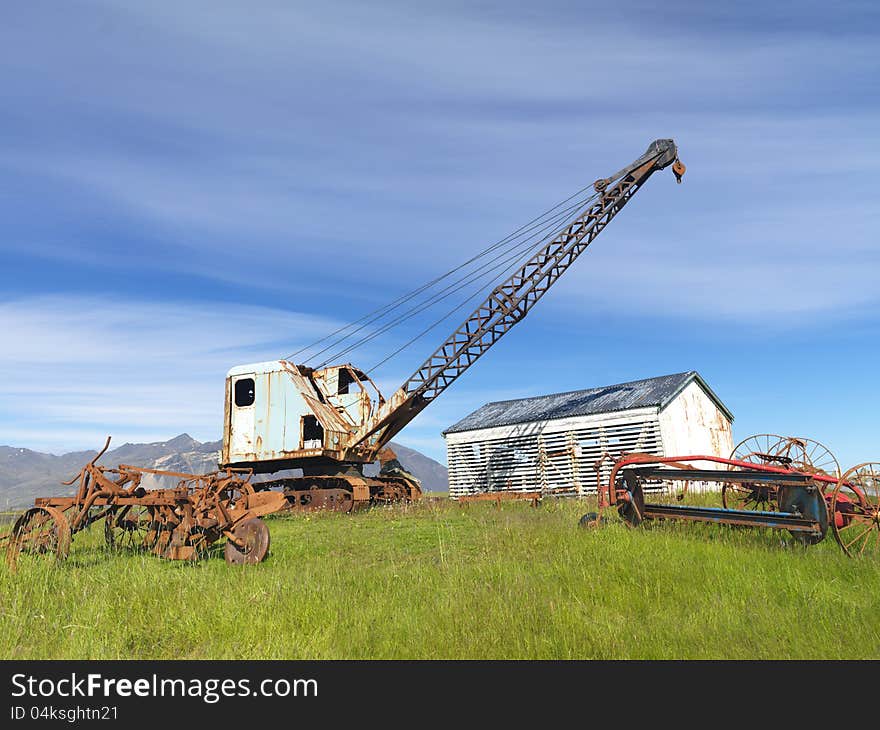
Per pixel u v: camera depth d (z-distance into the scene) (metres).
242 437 21.33
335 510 19.08
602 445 24.52
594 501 17.09
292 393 20.92
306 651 5.49
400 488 22.94
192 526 9.91
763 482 9.70
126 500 9.92
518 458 26.53
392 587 7.56
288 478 21.39
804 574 7.75
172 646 5.78
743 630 5.80
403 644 5.68
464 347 23.64
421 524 13.87
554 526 11.09
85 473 9.95
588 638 5.66
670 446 23.52
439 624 6.01
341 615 6.36
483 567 8.34
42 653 5.48
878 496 9.43
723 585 7.21
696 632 5.75
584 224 24.84
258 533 9.45
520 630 5.84
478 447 27.78
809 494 9.29
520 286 24.48
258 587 7.16
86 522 9.97
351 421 21.89
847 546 9.02
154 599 6.86
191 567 8.98
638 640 5.58
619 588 7.11
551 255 24.75
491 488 27.08
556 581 7.57
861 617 6.07
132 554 10.40
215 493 9.98
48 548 9.17
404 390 22.11
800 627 5.87
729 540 9.69
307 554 10.46
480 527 12.38
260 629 5.99
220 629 6.06
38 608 6.57
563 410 26.39
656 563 7.87
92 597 6.93
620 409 24.19
